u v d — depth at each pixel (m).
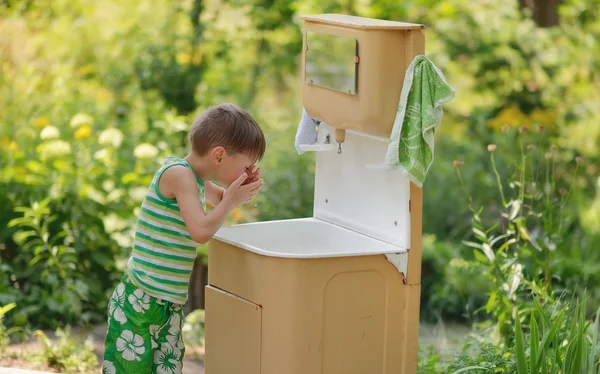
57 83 6.80
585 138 7.99
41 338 4.38
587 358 3.09
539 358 3.08
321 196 3.60
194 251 3.07
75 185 5.30
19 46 7.12
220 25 7.59
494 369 3.51
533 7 9.05
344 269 2.96
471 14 8.53
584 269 5.58
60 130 5.98
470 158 7.50
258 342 3.02
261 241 3.52
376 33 2.86
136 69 7.14
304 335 2.93
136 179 5.50
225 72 7.51
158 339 3.08
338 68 3.05
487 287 5.84
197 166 3.07
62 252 5.00
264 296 2.98
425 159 2.89
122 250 5.29
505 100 8.46
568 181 7.59
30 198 5.23
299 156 6.45
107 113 6.66
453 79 8.56
